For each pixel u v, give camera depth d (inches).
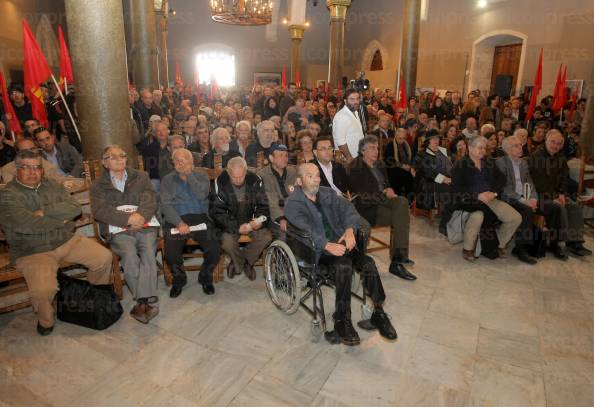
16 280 124.2
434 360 96.7
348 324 100.0
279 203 133.5
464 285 133.9
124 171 123.1
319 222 105.6
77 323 109.0
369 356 98.2
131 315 113.4
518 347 101.7
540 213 155.6
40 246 105.3
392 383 89.3
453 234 162.1
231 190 128.7
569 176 176.1
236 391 86.6
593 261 152.8
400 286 133.0
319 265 106.1
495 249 153.6
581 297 126.3
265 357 97.7
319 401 84.0
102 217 117.0
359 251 109.4
